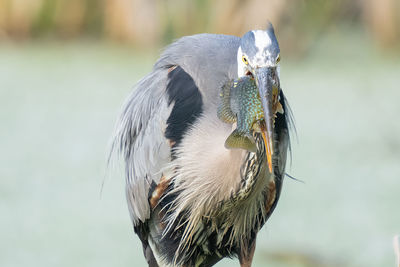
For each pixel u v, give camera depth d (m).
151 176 7.05
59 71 18.36
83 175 12.38
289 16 19.67
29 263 9.58
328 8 20.72
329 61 19.73
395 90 16.70
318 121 14.80
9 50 20.58
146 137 7.14
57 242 10.14
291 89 16.91
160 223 7.11
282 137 6.92
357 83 17.36
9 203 11.35
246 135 5.60
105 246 10.11
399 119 14.76
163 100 6.99
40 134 14.11
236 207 6.79
